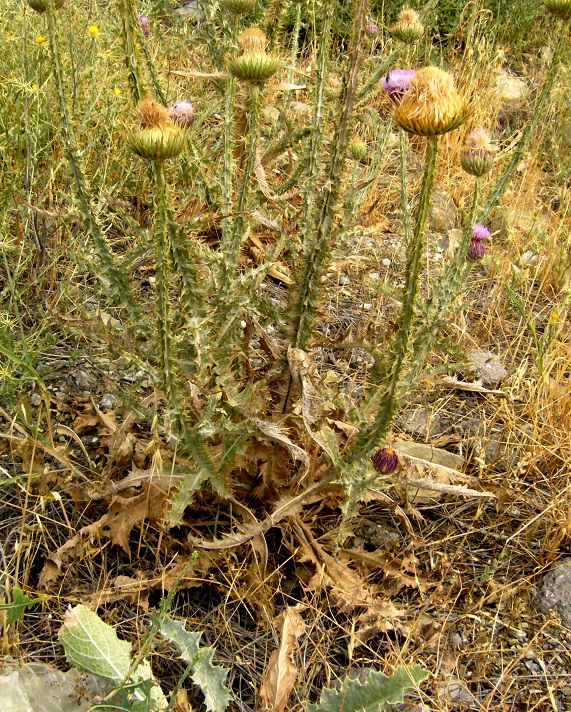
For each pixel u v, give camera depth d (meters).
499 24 2.10
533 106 1.82
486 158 0.79
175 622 0.64
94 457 0.85
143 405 0.81
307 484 0.78
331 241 0.69
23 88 0.97
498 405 1.04
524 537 0.86
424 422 1.00
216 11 1.11
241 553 0.77
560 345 1.09
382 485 0.71
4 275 1.06
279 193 1.02
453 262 0.84
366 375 1.01
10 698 0.57
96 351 0.97
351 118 0.63
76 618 0.62
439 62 1.79
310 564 0.77
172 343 0.66
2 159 1.09
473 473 0.93
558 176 1.60
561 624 0.77
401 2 1.82
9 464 0.83
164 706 0.62
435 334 0.84
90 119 1.16
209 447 0.80
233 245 0.75
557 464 0.94
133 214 1.19
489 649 0.74
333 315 1.16
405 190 1.05
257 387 0.79
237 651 0.71
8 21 1.22
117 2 0.60
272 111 1.33
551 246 1.34
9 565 0.70
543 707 0.71
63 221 1.01
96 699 0.61
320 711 0.63
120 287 0.75
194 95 1.36
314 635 0.73
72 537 0.74
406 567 0.77
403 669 0.61
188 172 1.14
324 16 0.72
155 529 0.76
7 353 0.71
